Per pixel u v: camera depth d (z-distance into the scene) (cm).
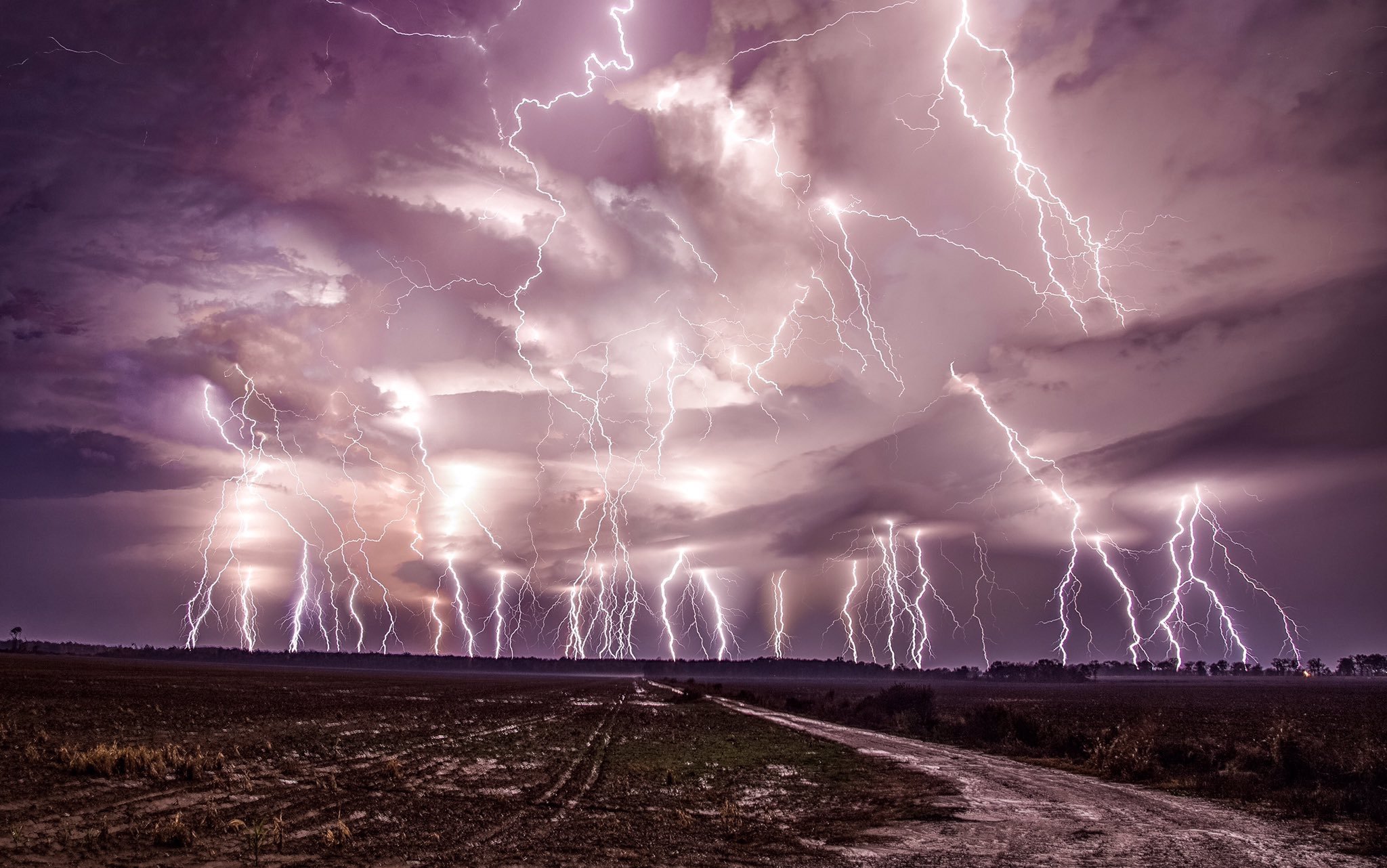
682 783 1734
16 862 873
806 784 1781
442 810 1309
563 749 2306
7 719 2202
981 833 1260
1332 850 1148
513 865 983
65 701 2989
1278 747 1833
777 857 1086
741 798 1573
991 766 2158
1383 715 4047
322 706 3650
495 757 2058
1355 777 1689
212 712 2942
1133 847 1162
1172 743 2144
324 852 991
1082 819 1374
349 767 1745
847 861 1072
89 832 1012
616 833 1197
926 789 1719
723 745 2575
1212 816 1410
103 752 1474
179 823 1006
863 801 1567
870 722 3841
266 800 1312
